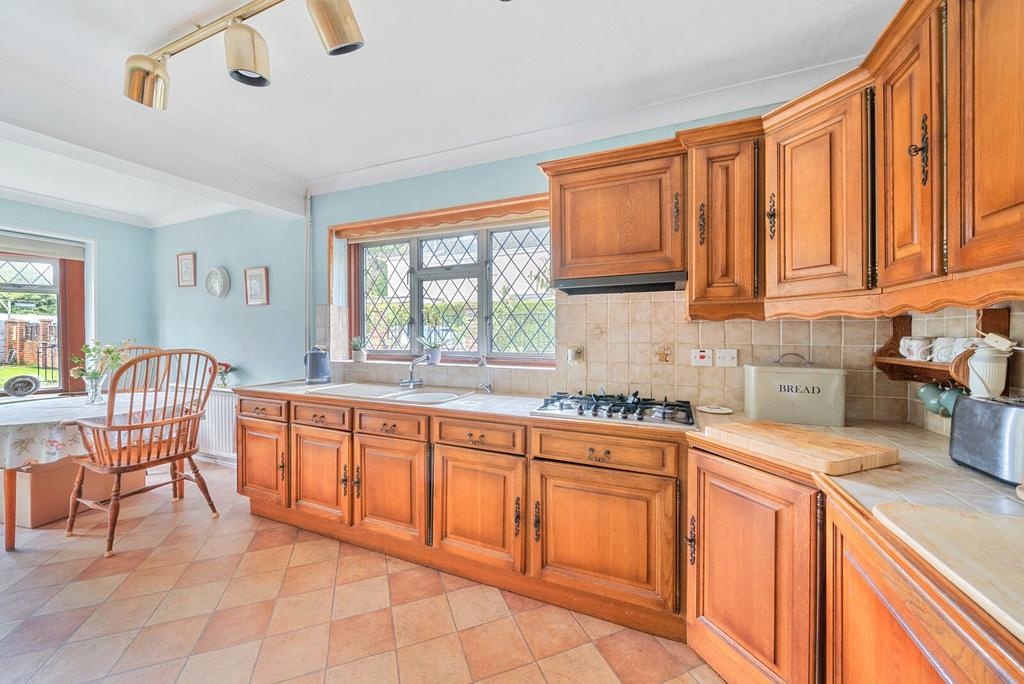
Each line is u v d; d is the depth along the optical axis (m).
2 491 2.52
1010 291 0.79
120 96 2.07
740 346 1.98
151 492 3.05
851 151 1.33
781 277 1.54
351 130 2.39
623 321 2.19
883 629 0.84
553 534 1.77
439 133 2.42
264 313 3.46
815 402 1.64
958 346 1.28
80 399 2.93
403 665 1.48
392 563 2.13
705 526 1.48
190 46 1.62
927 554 0.68
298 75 1.87
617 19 1.53
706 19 1.53
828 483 1.06
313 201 3.21
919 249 1.06
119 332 3.91
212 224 3.72
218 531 2.46
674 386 2.10
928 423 1.58
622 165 1.86
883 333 1.75
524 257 2.60
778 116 1.53
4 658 1.49
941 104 0.97
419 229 2.82
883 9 1.48
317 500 2.38
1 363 3.37
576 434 1.72
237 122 2.30
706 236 1.68
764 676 1.25
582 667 1.49
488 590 1.92
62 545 2.27
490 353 2.69
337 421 2.30
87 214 3.71
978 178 0.86
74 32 1.60
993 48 0.83
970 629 0.58
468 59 1.75
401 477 2.12
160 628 1.65
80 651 1.53
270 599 1.84
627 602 1.65
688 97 2.04
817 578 1.12
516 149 2.47
